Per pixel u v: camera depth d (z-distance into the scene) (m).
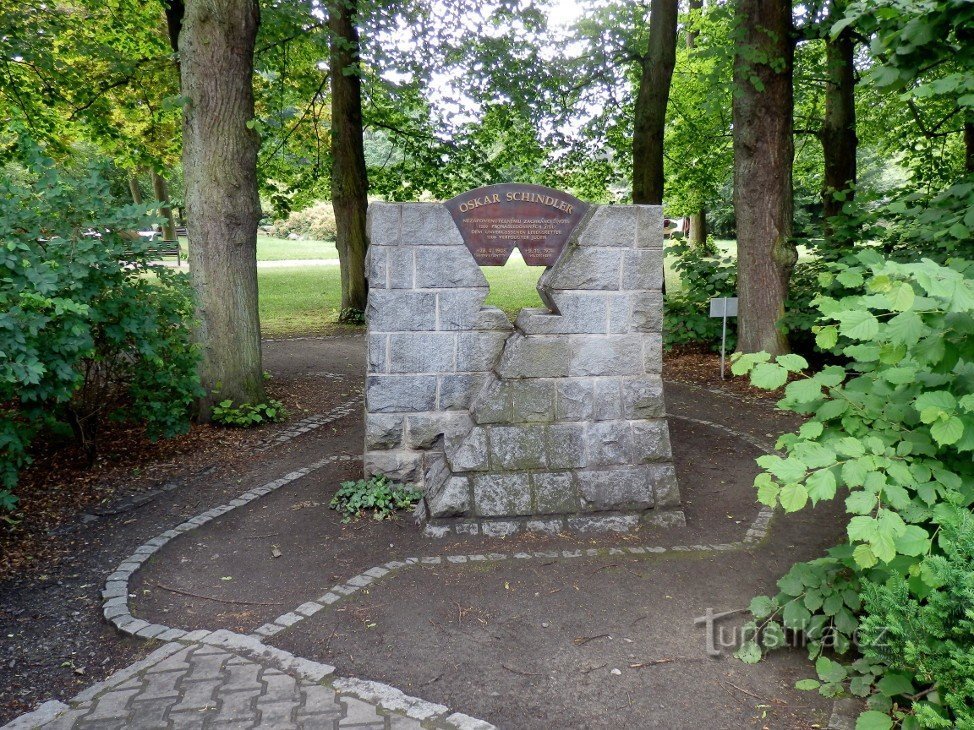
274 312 19.30
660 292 5.50
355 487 5.80
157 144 17.88
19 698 3.59
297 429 8.25
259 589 4.66
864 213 10.59
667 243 26.61
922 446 3.11
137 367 6.77
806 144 19.77
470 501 5.41
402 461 5.77
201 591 4.65
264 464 7.06
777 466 2.97
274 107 14.26
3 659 3.94
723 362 11.56
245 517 5.79
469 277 5.55
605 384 5.53
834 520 5.76
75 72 12.67
